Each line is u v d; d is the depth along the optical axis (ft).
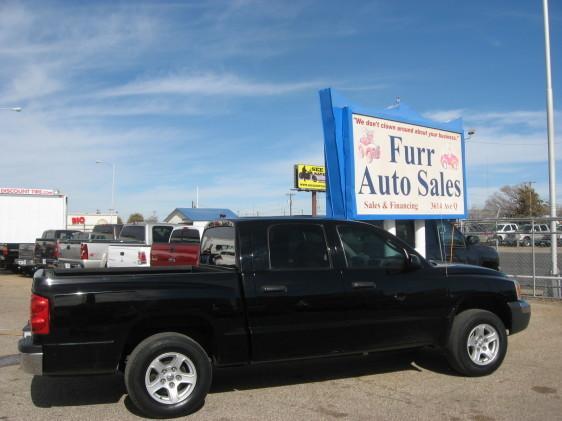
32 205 78.84
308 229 19.54
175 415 16.70
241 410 17.31
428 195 35.60
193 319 17.49
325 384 20.15
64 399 18.56
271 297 18.17
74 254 55.47
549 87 46.06
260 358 18.11
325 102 31.22
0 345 26.68
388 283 19.92
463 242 45.32
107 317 16.46
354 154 31.07
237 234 18.79
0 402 18.21
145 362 16.52
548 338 27.84
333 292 18.97
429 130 35.96
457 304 20.94
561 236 73.05
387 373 21.61
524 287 47.29
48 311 16.08
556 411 16.94
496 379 20.58
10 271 80.12
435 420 16.22
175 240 45.11
